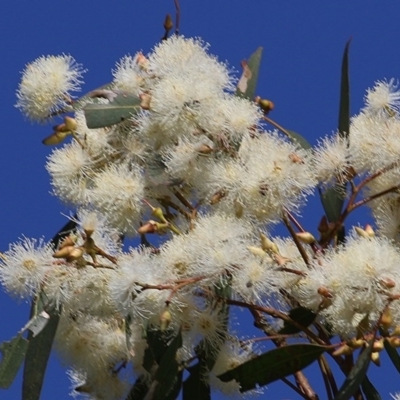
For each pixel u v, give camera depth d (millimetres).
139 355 6480
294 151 6129
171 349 6109
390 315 5633
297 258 6160
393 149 6211
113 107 6555
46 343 6297
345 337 5977
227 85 6551
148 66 6770
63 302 6133
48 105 6906
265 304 6164
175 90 6281
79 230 6148
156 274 5785
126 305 5758
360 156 6309
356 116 6688
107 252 6023
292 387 6332
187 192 6586
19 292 6082
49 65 6926
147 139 6457
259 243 6105
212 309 6102
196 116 6285
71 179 6562
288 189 6023
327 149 6352
